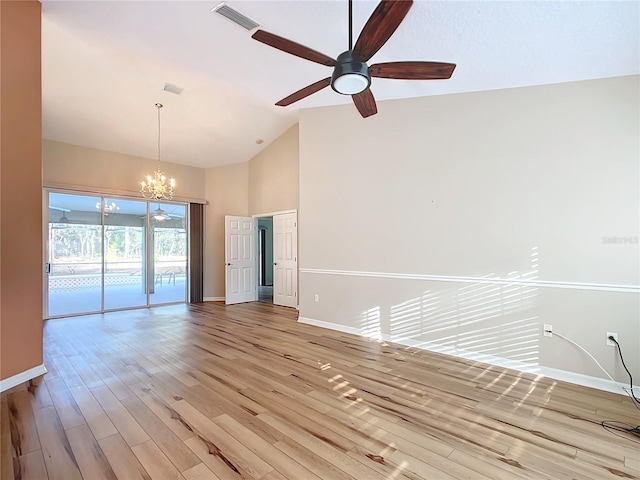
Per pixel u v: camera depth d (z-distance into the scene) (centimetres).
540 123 296
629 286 258
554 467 169
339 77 203
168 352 351
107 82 409
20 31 267
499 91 317
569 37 233
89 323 488
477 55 271
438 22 238
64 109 456
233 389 259
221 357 335
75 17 291
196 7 269
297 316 540
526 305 302
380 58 289
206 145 617
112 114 484
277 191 634
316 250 475
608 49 238
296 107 486
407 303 380
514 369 306
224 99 465
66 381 273
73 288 544
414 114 374
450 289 347
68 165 532
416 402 239
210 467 167
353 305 431
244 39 311
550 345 289
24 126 271
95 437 193
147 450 181
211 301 693
